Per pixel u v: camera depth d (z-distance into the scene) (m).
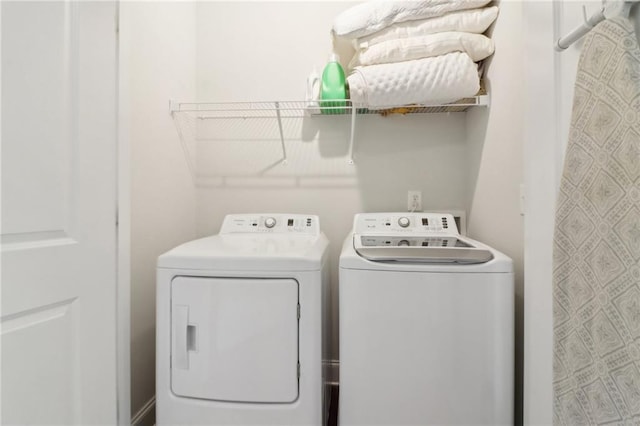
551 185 0.89
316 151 2.04
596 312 0.61
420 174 1.99
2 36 0.82
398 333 1.14
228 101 2.09
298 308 1.19
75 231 1.05
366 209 2.02
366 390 1.15
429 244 1.37
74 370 1.05
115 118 1.25
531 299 1.00
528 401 1.03
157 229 1.63
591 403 0.63
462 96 1.52
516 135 1.27
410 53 1.54
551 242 0.89
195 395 1.21
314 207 2.05
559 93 0.86
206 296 1.20
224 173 2.08
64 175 1.01
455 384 1.12
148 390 1.53
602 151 0.59
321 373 1.23
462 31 1.52
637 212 0.53
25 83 0.88
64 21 1.00
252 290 1.19
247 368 1.19
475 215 1.76
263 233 1.75
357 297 1.16
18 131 0.86
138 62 1.47
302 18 2.05
